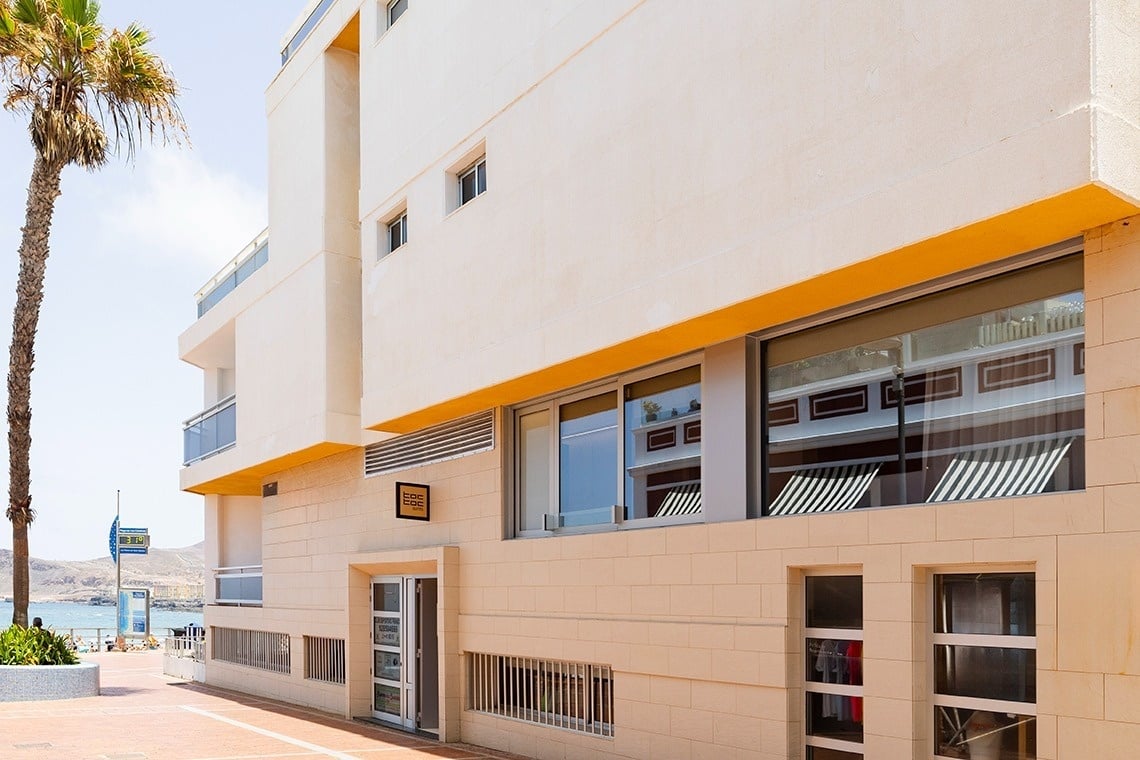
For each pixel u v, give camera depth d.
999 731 6.73
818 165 7.48
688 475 9.74
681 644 9.17
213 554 22.59
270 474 19.06
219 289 21.42
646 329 8.98
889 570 7.34
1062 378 6.72
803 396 8.65
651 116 9.19
